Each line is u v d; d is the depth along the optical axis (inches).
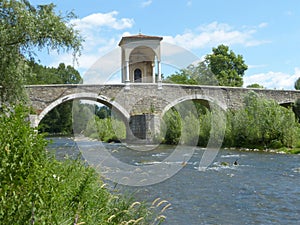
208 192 515.5
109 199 227.1
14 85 450.0
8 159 123.5
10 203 120.7
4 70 438.9
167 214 387.5
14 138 126.9
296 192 526.3
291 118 1199.6
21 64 456.1
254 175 671.8
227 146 1263.5
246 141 1245.1
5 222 118.6
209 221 378.0
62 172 180.2
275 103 1283.2
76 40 448.1
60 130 2306.8
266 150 1159.0
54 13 452.8
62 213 147.9
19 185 123.3
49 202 130.1
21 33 418.0
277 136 1197.1
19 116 133.1
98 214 195.9
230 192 521.7
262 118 1219.2
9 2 415.5
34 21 425.1
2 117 134.7
